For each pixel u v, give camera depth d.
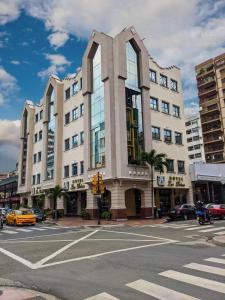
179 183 38.06
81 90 40.66
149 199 32.84
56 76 48.38
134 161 32.66
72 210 41.91
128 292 6.04
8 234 20.16
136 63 36.22
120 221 29.11
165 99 39.38
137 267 8.30
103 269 8.23
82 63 38.34
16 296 6.02
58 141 44.22
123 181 30.84
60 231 21.34
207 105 76.31
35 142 53.78
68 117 43.69
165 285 6.41
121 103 32.28
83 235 17.77
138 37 36.41
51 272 8.20
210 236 15.59
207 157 75.62
